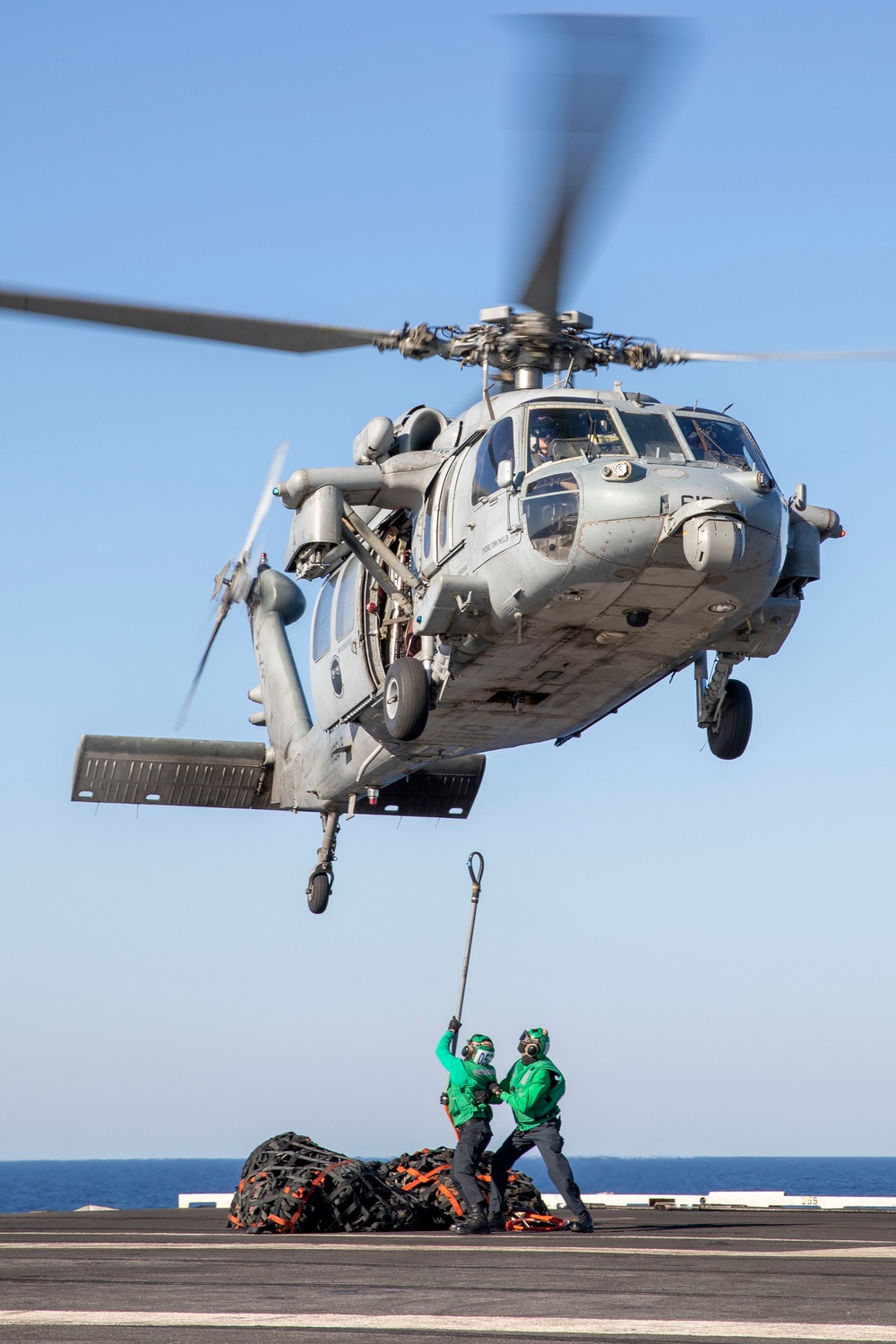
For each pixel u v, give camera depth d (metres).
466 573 15.42
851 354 14.84
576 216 13.92
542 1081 11.18
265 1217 10.95
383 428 16.50
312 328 14.77
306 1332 5.16
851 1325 5.19
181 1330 5.24
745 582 14.48
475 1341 4.93
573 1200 11.12
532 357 16.27
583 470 14.15
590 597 14.45
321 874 23.50
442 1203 11.80
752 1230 11.52
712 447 14.91
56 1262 8.12
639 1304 5.87
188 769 24.25
